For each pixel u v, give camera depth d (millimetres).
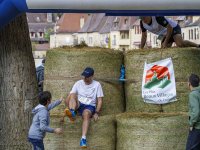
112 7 7492
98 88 8133
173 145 8031
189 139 7770
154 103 8297
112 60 8406
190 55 8289
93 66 8305
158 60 8250
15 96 8656
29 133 7781
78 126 8180
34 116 7812
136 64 8352
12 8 7484
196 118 7617
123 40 88250
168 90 8234
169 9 7535
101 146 8242
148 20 9141
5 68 8648
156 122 8000
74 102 8055
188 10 7617
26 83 8742
